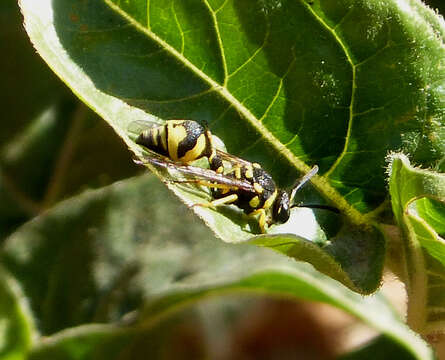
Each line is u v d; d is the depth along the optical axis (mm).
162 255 121
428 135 85
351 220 87
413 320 87
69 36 84
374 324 106
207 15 85
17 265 122
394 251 87
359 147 87
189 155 86
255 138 88
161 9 85
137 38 86
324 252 77
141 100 86
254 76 87
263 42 86
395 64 85
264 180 86
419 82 85
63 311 121
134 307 119
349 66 85
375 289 81
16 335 113
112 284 121
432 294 85
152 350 110
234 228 84
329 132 87
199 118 87
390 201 86
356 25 84
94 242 123
